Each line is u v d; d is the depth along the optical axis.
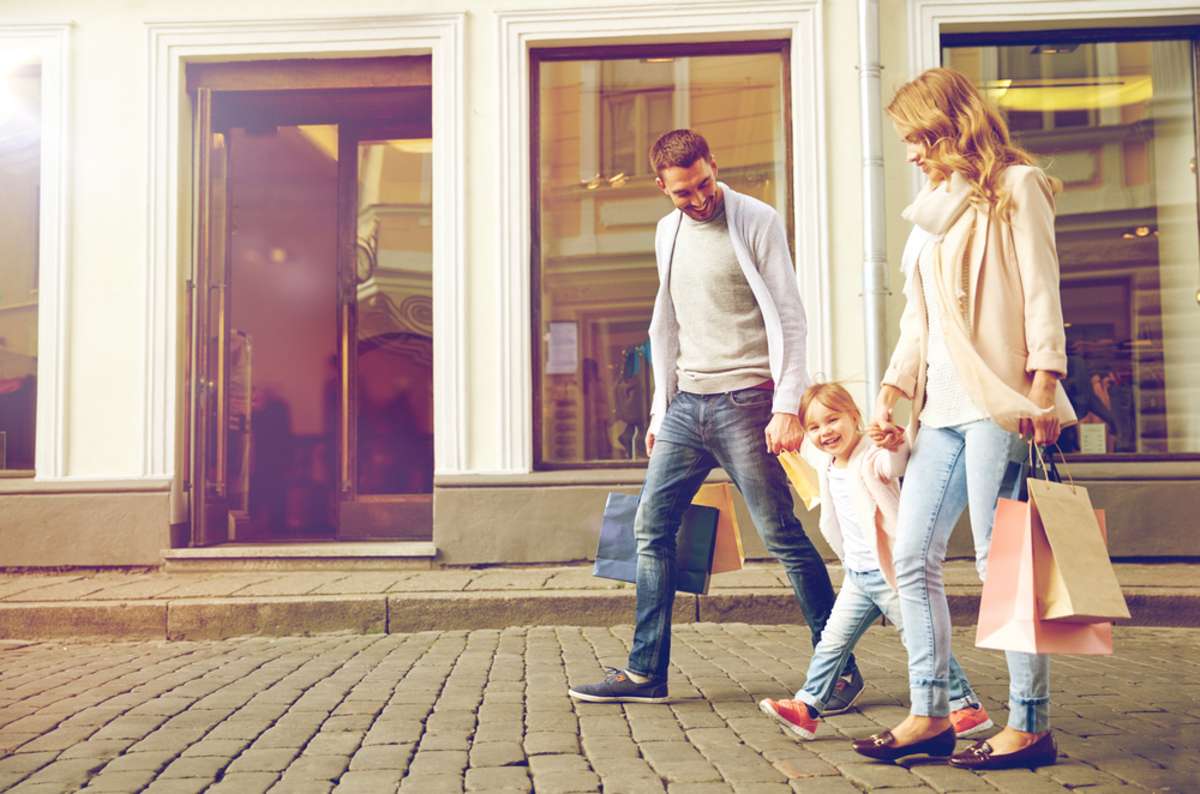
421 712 3.81
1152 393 7.04
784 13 7.01
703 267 3.92
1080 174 7.16
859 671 4.13
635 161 7.25
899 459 3.22
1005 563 2.79
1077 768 2.95
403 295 8.09
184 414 7.21
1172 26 7.11
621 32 7.08
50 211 7.18
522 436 6.96
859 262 6.91
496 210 7.07
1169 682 4.27
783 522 3.86
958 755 2.99
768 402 3.88
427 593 5.89
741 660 4.79
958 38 7.17
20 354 7.27
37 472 7.08
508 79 7.11
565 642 5.34
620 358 7.18
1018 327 2.98
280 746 3.37
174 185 7.20
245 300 8.69
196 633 5.75
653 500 3.97
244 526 8.12
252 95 7.54
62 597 5.95
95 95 7.23
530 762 3.12
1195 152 7.14
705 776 2.95
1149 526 6.67
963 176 3.03
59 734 3.58
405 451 8.02
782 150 7.15
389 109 7.89
